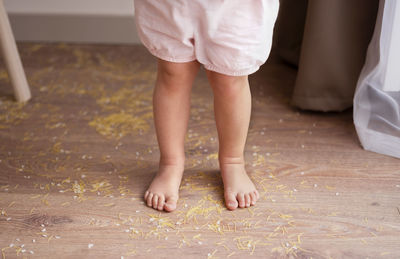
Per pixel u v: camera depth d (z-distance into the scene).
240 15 0.88
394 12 1.14
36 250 0.98
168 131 1.12
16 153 1.33
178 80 1.04
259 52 0.94
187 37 0.93
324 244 0.99
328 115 1.51
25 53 2.04
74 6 2.10
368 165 1.25
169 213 1.09
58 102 1.62
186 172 1.24
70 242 1.00
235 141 1.12
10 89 1.71
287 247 0.98
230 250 0.98
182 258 0.96
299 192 1.15
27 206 1.11
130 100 1.64
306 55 1.42
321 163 1.27
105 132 1.44
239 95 1.03
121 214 1.09
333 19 1.34
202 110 1.56
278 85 1.72
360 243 0.99
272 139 1.38
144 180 1.21
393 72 1.21
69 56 2.01
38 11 2.11
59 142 1.38
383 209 1.09
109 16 2.10
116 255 0.97
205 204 1.12
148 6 0.93
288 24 1.79
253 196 1.11
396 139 1.27
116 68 1.90
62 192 1.16
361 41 1.40
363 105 1.29
